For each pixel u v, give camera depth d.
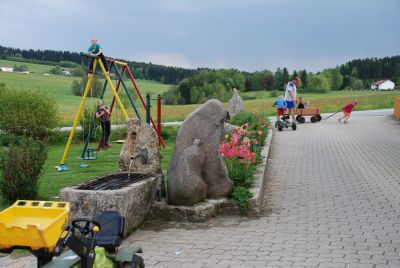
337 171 14.64
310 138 22.22
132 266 6.06
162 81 127.06
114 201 8.55
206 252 8.02
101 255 5.83
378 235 8.58
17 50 158.12
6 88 29.47
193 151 10.06
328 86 107.62
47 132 26.69
